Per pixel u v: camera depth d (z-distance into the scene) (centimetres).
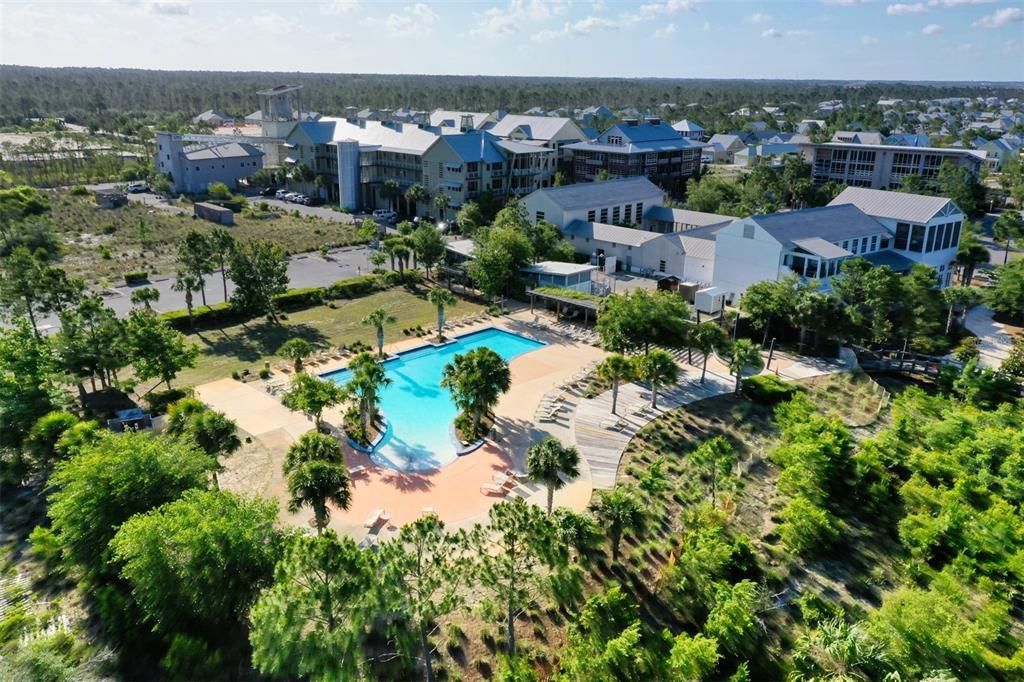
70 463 3516
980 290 7494
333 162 13625
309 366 5941
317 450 3619
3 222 9675
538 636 3091
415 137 12762
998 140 19425
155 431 4528
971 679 2823
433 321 7238
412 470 4384
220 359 6078
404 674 2864
